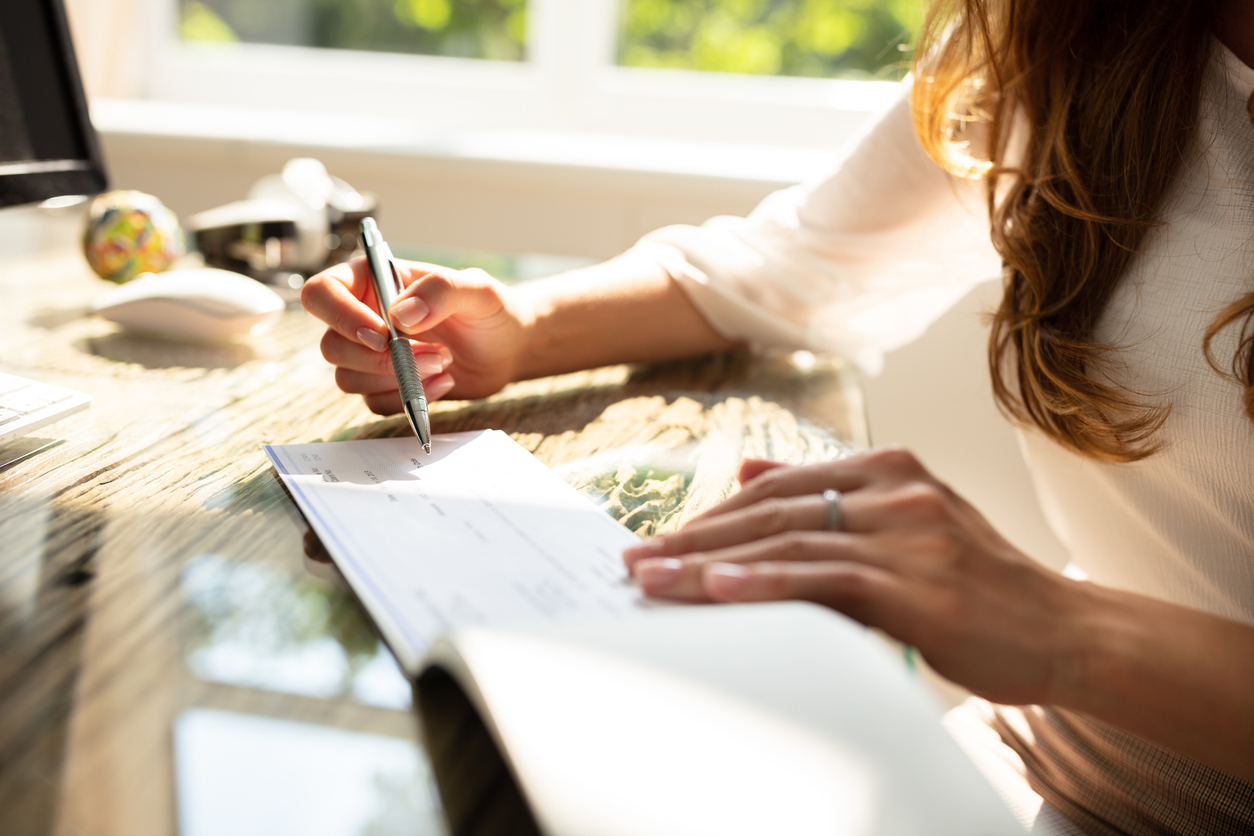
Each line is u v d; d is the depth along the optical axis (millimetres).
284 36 1810
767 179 1388
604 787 259
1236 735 390
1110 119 614
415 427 567
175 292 778
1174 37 601
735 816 253
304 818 268
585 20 1727
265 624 372
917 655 388
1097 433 612
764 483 453
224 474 524
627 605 384
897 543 405
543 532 458
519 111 1775
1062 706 392
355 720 314
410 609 373
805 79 1742
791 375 792
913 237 836
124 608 378
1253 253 562
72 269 999
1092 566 738
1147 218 604
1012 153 751
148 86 1797
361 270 687
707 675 305
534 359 731
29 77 758
